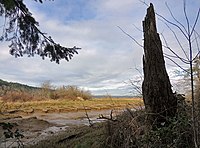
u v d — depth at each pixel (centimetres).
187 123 345
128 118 411
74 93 2431
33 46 804
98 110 1525
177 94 421
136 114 408
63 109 1705
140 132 383
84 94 2400
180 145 346
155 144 356
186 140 345
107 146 423
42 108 1728
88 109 1631
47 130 928
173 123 360
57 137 617
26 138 744
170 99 400
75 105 1872
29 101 2184
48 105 1905
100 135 481
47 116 1435
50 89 2544
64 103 2019
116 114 464
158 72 403
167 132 366
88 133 558
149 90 403
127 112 434
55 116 1428
